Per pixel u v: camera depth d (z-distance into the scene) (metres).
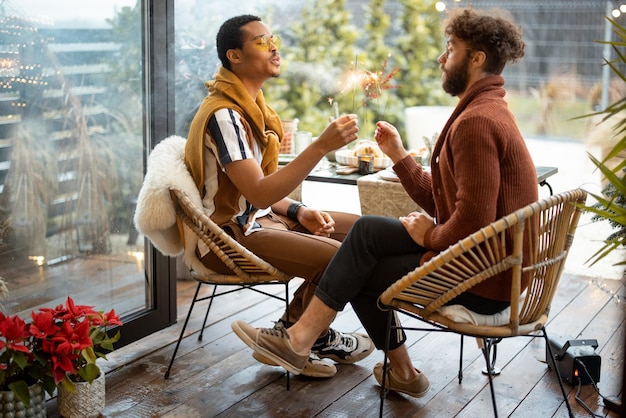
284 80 5.69
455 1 5.03
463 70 2.35
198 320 3.44
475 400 2.75
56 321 2.87
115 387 2.83
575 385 2.85
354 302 2.59
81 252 3.03
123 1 3.04
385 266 2.44
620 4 4.50
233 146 2.63
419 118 4.80
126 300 3.22
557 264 2.33
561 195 2.19
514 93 4.86
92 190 3.04
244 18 2.76
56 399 2.77
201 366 3.00
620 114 4.27
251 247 2.71
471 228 2.21
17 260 2.80
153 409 2.68
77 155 2.96
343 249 2.47
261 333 2.50
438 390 2.82
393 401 2.74
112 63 3.04
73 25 2.88
